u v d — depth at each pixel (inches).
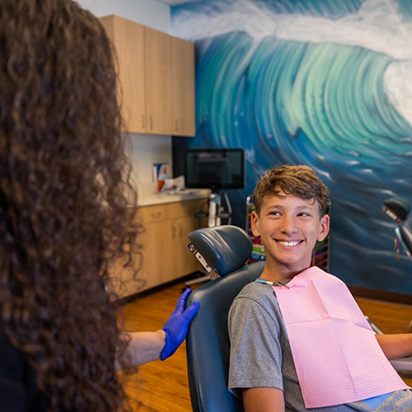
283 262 39.9
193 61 156.7
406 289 124.9
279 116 140.8
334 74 129.2
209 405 33.9
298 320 36.1
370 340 38.3
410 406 35.7
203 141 159.9
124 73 126.3
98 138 19.4
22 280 16.8
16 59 16.5
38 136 16.9
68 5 19.2
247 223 133.7
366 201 128.3
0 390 16.4
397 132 121.4
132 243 22.2
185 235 145.3
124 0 140.6
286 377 34.8
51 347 17.3
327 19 128.6
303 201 39.5
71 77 18.0
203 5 153.0
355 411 33.6
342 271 134.5
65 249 17.9
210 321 39.4
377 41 121.6
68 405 18.1
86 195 18.7
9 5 17.1
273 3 137.7
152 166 156.9
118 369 23.5
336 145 131.3
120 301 22.4
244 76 146.9
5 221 17.0
